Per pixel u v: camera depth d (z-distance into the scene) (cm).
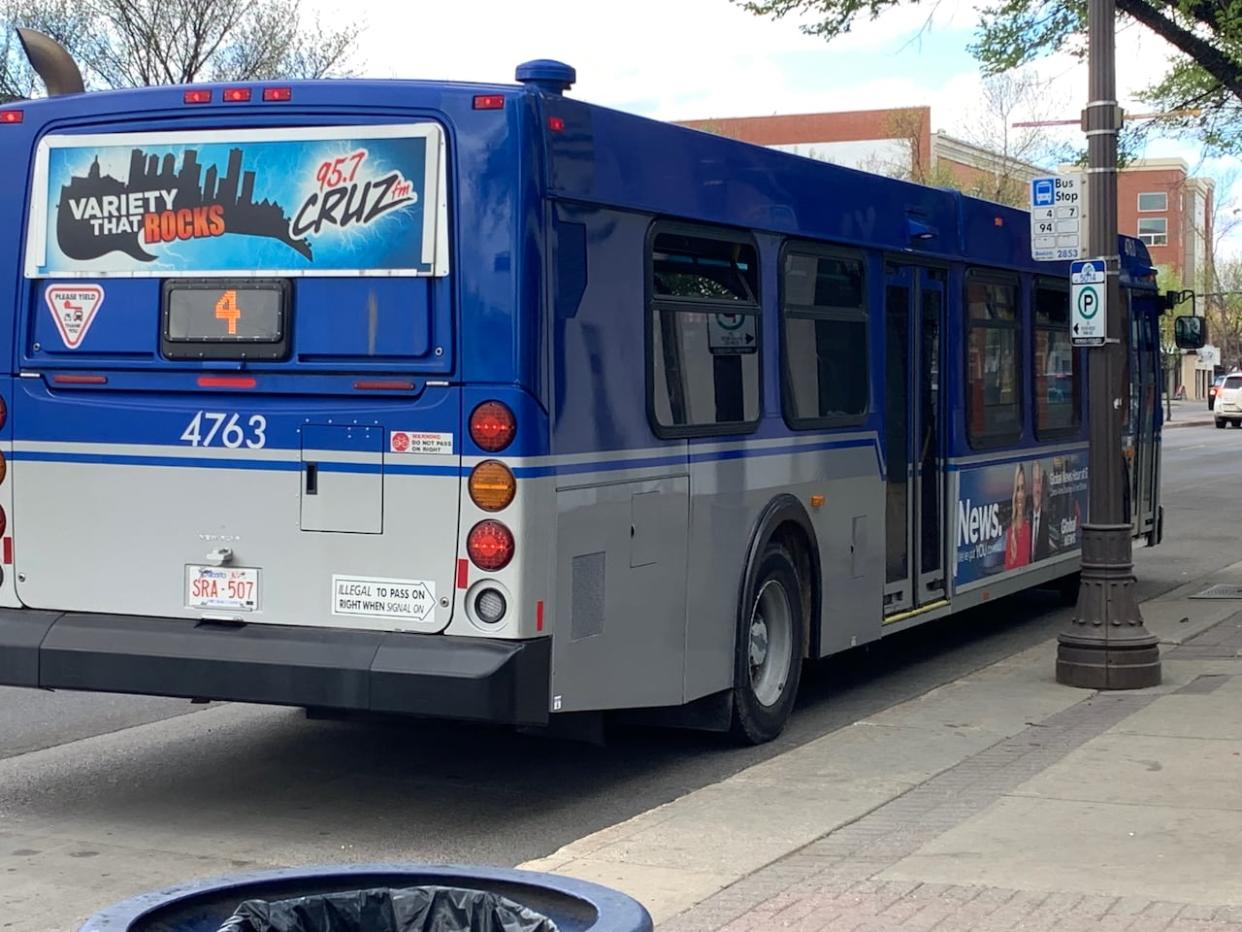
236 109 691
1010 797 698
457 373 659
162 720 936
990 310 1146
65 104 721
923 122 6172
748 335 828
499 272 654
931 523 1062
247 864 645
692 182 768
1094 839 627
